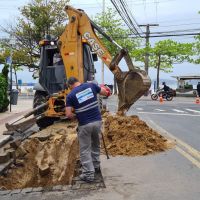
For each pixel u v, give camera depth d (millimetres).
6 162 9578
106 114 15703
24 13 48156
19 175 9164
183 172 8789
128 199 7008
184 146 11875
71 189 7699
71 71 14445
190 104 34625
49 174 8930
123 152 10656
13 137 12953
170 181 8094
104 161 9883
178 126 17203
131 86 12336
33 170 9258
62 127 12945
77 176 8539
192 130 15750
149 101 39688
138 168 9188
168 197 7066
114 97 46438
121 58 12633
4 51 48031
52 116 14578
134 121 12172
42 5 47969
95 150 8648
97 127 8188
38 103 15867
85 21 14094
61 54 14586
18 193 7637
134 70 12383
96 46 13805
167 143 12086
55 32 47000
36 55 48750
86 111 8094
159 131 15320
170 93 41406
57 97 14531
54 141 10625
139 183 7984
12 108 25234
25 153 10227
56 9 47938
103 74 45562
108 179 8305
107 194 7324
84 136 8117
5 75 23875
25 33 48188
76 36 14305
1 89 21594
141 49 53844
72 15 14258
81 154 8148
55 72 15570
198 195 7156
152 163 9664
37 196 7391
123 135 11273
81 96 8102
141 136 11289
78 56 14414
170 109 28234
